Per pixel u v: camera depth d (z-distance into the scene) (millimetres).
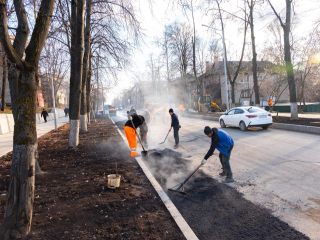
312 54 17391
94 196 3947
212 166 5996
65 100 54500
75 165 6066
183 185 4629
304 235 2891
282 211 3514
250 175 5168
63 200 3801
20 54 4355
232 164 6102
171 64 32719
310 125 11156
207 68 36750
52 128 17453
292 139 8984
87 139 10719
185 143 9383
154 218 3227
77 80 8203
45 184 4586
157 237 2768
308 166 5547
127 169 5676
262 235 2936
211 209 3672
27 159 2736
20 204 2668
